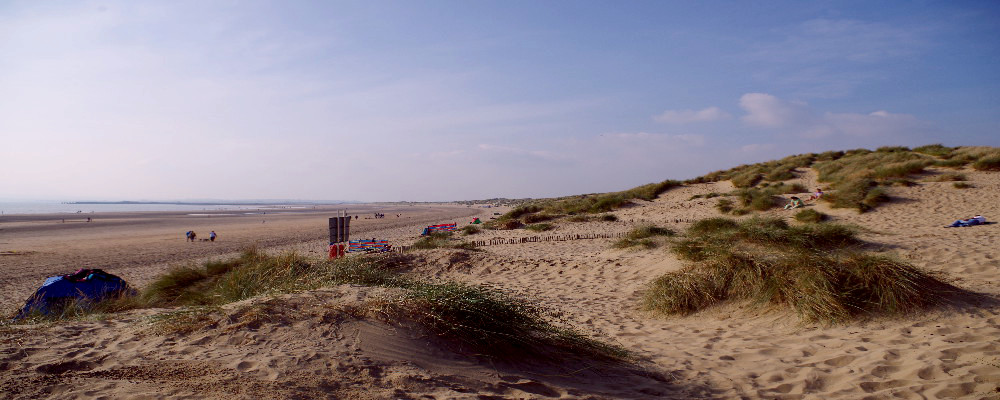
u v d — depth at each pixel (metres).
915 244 9.52
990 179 18.81
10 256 22.28
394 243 22.41
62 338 4.10
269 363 3.51
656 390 4.09
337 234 14.26
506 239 18.81
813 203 19.80
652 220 22.00
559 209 29.50
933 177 20.67
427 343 4.23
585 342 5.09
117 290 8.88
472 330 4.47
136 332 4.26
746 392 4.09
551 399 3.58
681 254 9.45
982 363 4.20
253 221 61.69
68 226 48.19
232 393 3.01
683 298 7.21
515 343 4.59
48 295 7.89
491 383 3.80
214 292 8.01
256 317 4.35
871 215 16.58
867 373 4.25
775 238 9.36
